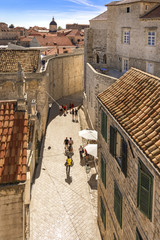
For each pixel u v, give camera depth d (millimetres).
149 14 29469
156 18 27203
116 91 14359
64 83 53188
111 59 39531
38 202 19656
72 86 56750
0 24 128500
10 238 10117
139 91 12523
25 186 10398
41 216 18125
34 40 78688
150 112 10305
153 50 28781
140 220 9203
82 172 24438
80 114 42938
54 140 32281
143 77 13375
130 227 10375
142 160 8781
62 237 16219
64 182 22641
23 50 36500
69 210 18891
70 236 16312
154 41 28703
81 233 16578
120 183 11688
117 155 12750
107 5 37969
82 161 26719
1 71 33188
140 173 8852
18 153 10352
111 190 13414
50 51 61469
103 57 43906
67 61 52781
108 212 14305
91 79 34281
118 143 12664
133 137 9500
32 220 17641
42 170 24641
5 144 10656
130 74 14953
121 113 11805
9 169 9898
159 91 11227
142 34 30359
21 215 9984
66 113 43719
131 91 13109
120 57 36188
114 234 13055
